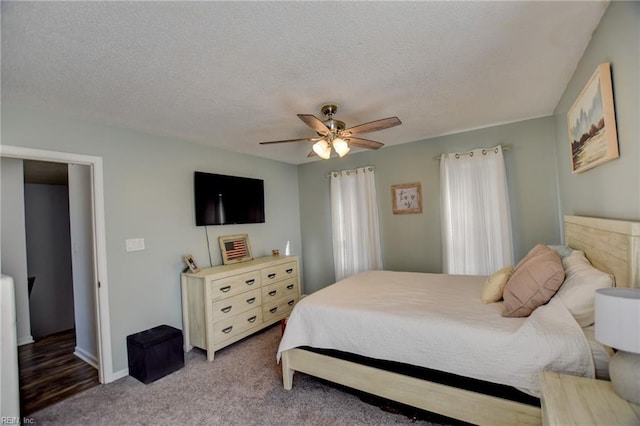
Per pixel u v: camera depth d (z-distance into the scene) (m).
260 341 3.33
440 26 1.50
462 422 1.84
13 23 1.31
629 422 0.96
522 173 3.22
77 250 3.10
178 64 1.74
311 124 2.20
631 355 1.05
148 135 3.02
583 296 1.51
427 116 2.91
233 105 2.38
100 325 2.57
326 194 4.75
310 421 1.92
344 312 2.09
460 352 1.64
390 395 1.89
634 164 1.32
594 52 1.63
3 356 1.78
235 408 2.10
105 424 2.00
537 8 1.40
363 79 2.04
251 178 4.11
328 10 1.34
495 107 2.75
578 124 2.02
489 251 3.35
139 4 1.24
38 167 3.62
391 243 4.12
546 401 1.09
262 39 1.54
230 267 3.44
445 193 3.57
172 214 3.19
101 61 1.68
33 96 2.07
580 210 2.24
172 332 2.74
